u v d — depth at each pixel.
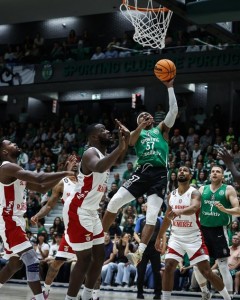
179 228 7.29
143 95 23.44
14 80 23.06
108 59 21.03
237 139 19.34
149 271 12.78
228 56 18.83
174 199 7.40
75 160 5.99
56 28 26.17
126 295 11.08
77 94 24.97
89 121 22.31
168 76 6.97
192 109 22.52
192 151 18.19
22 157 20.22
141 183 6.71
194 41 19.78
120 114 24.20
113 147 16.14
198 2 10.78
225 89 21.59
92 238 6.02
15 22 25.98
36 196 16.70
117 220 15.06
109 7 23.19
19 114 25.45
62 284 13.16
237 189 14.61
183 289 12.23
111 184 17.12
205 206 7.93
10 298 9.25
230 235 12.20
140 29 10.70
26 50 24.30
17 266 6.32
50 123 23.00
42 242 13.94
